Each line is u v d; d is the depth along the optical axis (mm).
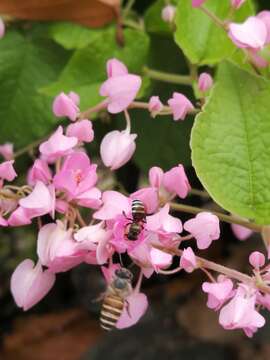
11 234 438
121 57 240
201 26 227
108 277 187
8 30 257
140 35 241
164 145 267
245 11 221
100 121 284
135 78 195
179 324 441
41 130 255
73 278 451
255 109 191
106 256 179
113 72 200
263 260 178
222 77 192
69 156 185
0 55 256
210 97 191
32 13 249
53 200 181
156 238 179
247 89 192
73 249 179
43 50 257
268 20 203
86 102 233
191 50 226
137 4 280
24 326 465
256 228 191
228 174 188
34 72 256
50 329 459
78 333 460
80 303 466
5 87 255
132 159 278
